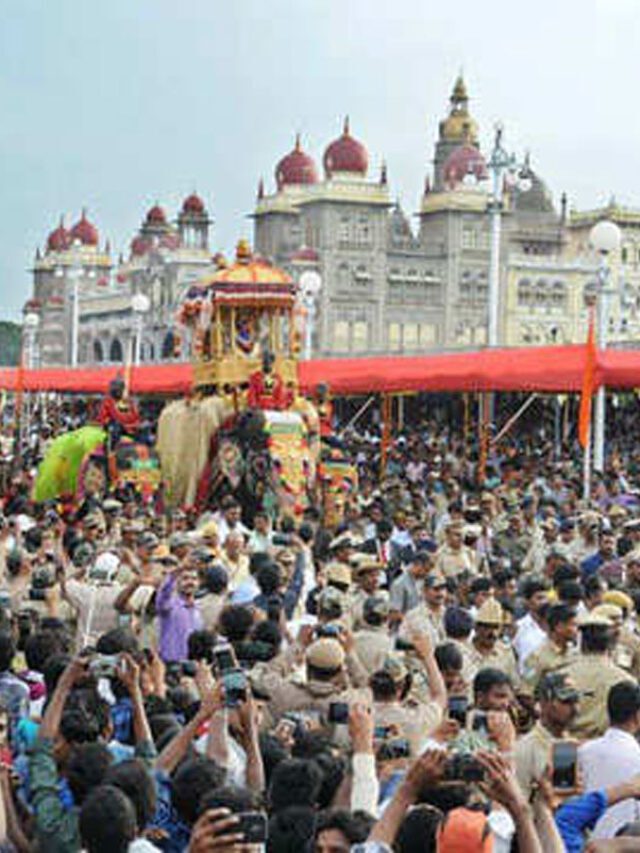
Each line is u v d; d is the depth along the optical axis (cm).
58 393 6944
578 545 2139
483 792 683
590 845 604
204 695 959
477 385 3594
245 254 3159
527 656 1222
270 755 911
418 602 1577
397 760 911
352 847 688
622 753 905
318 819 731
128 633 1046
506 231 11744
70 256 15288
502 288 11456
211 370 3064
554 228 12088
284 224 11988
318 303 11188
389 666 1015
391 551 2172
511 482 3547
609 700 924
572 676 1092
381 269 11331
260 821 653
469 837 628
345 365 4228
